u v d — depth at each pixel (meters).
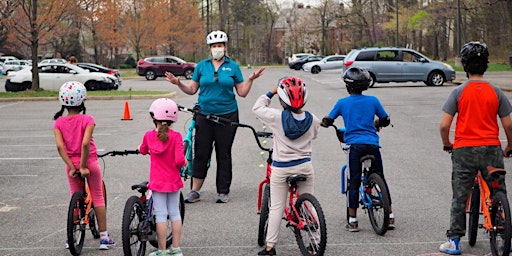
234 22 108.69
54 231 8.00
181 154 6.38
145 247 6.67
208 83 9.38
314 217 6.38
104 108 24.27
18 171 12.05
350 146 7.54
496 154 6.45
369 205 7.61
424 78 32.72
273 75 53.59
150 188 6.37
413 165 12.02
